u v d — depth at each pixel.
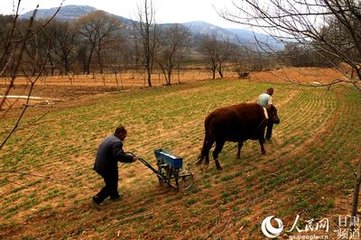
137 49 66.06
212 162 13.39
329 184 10.73
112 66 86.56
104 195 9.92
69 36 50.34
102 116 27.14
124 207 9.76
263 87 44.31
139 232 8.33
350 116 22.50
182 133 19.34
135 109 30.16
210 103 32.19
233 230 8.09
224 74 79.69
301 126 19.73
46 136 20.38
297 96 33.75
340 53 3.63
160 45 64.81
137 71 81.62
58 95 45.41
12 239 8.42
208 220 8.67
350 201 9.28
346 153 14.20
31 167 14.19
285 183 11.07
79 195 10.95
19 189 11.69
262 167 12.60
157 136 19.00
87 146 17.50
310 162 13.11
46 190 11.52
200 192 10.52
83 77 74.06
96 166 9.73
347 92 34.69
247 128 12.48
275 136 17.36
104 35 93.56
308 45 3.72
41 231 8.75
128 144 17.55
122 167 13.41
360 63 3.76
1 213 9.90
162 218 8.98
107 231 8.51
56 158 15.44
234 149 15.02
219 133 12.06
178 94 41.16
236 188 10.70
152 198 10.23
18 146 18.08
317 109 25.75
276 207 9.20
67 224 9.00
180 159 10.11
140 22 56.84
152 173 12.52
